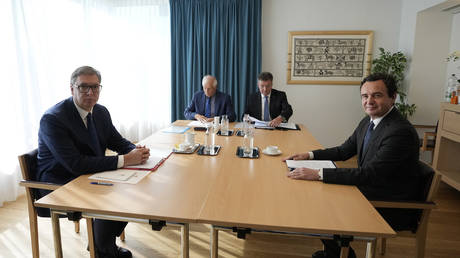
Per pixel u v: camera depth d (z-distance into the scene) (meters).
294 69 4.34
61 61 3.57
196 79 4.43
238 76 4.36
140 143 2.22
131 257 1.95
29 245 2.06
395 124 1.52
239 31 4.23
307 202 1.23
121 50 4.54
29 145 3.01
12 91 2.79
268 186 1.39
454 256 2.00
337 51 4.23
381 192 1.53
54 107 1.67
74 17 3.78
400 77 4.01
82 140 1.70
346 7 4.14
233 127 2.93
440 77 3.82
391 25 4.14
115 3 4.45
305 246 2.10
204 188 1.36
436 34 3.74
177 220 1.09
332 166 1.68
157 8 4.45
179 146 2.01
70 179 1.72
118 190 1.32
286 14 4.24
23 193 2.93
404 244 2.13
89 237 1.49
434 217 2.56
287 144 2.25
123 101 4.66
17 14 2.82
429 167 1.51
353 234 1.01
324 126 4.46
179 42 4.36
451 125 2.93
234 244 2.12
